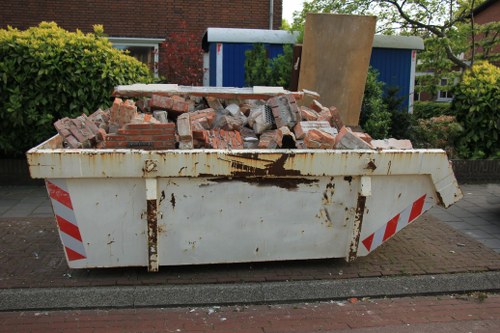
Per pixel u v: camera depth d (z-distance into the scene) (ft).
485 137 28.99
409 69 33.01
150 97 17.20
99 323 12.56
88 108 24.57
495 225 20.38
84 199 13.34
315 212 14.44
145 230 13.79
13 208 21.48
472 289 14.89
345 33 25.71
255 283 14.20
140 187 13.43
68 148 14.26
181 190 13.58
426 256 16.61
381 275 14.98
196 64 35.04
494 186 27.68
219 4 39.60
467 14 40.06
